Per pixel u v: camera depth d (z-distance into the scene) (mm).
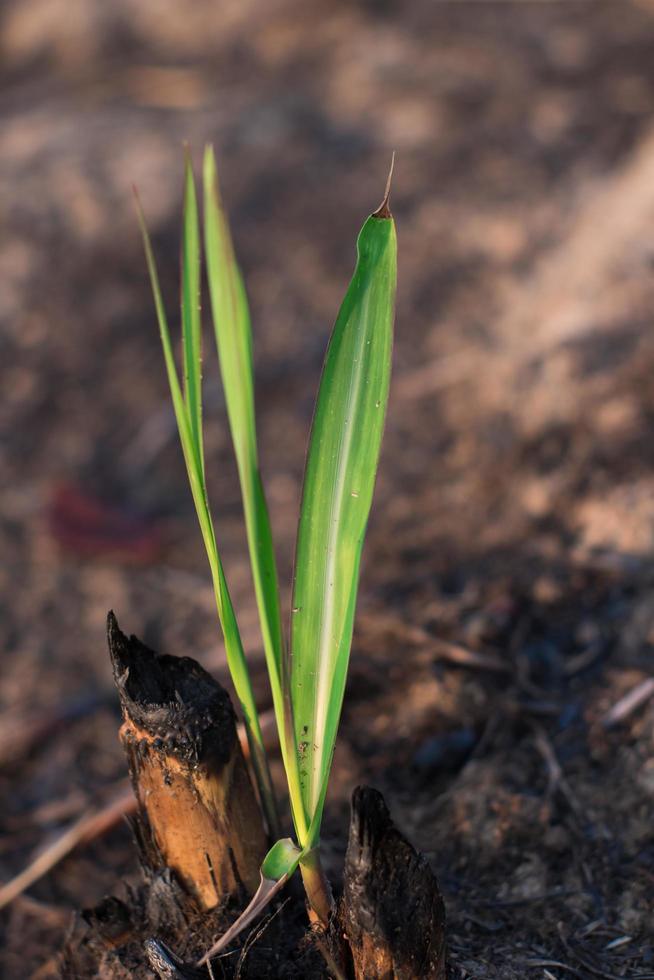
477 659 1492
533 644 1497
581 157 2752
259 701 1535
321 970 1261
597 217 2459
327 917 1248
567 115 2912
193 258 1229
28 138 3098
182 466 2264
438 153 2836
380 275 1213
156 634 1856
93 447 2326
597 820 1377
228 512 2135
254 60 3475
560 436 1858
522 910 1340
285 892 1290
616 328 2021
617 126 2832
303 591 1230
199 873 1271
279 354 2432
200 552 2051
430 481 1962
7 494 2248
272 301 2537
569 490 1742
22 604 1980
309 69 3338
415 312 2416
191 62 3551
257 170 2830
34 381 2477
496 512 1806
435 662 1501
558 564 1606
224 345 1229
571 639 1493
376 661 1541
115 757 1618
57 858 1470
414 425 2121
